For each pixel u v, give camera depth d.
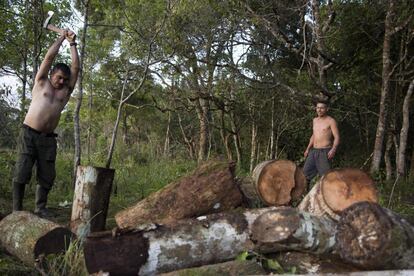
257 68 12.55
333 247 3.48
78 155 8.00
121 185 9.29
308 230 3.42
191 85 12.49
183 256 3.57
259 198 5.67
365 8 12.57
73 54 5.88
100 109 17.72
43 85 5.80
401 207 7.72
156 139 20.30
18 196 5.72
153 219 4.57
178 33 10.33
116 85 14.26
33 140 5.70
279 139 15.77
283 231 3.43
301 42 13.15
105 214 5.34
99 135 18.16
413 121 15.30
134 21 9.47
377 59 13.12
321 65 11.33
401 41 12.12
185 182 4.70
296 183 5.77
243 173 11.35
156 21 9.68
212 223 3.70
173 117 19.61
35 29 9.38
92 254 3.40
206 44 11.34
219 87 12.84
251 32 11.84
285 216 3.48
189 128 18.30
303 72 12.40
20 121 10.34
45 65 5.75
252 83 12.58
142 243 3.49
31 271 4.09
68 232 4.27
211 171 4.70
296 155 16.12
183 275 3.36
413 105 13.83
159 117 20.62
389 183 10.91
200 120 15.24
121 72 12.36
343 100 13.90
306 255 3.59
